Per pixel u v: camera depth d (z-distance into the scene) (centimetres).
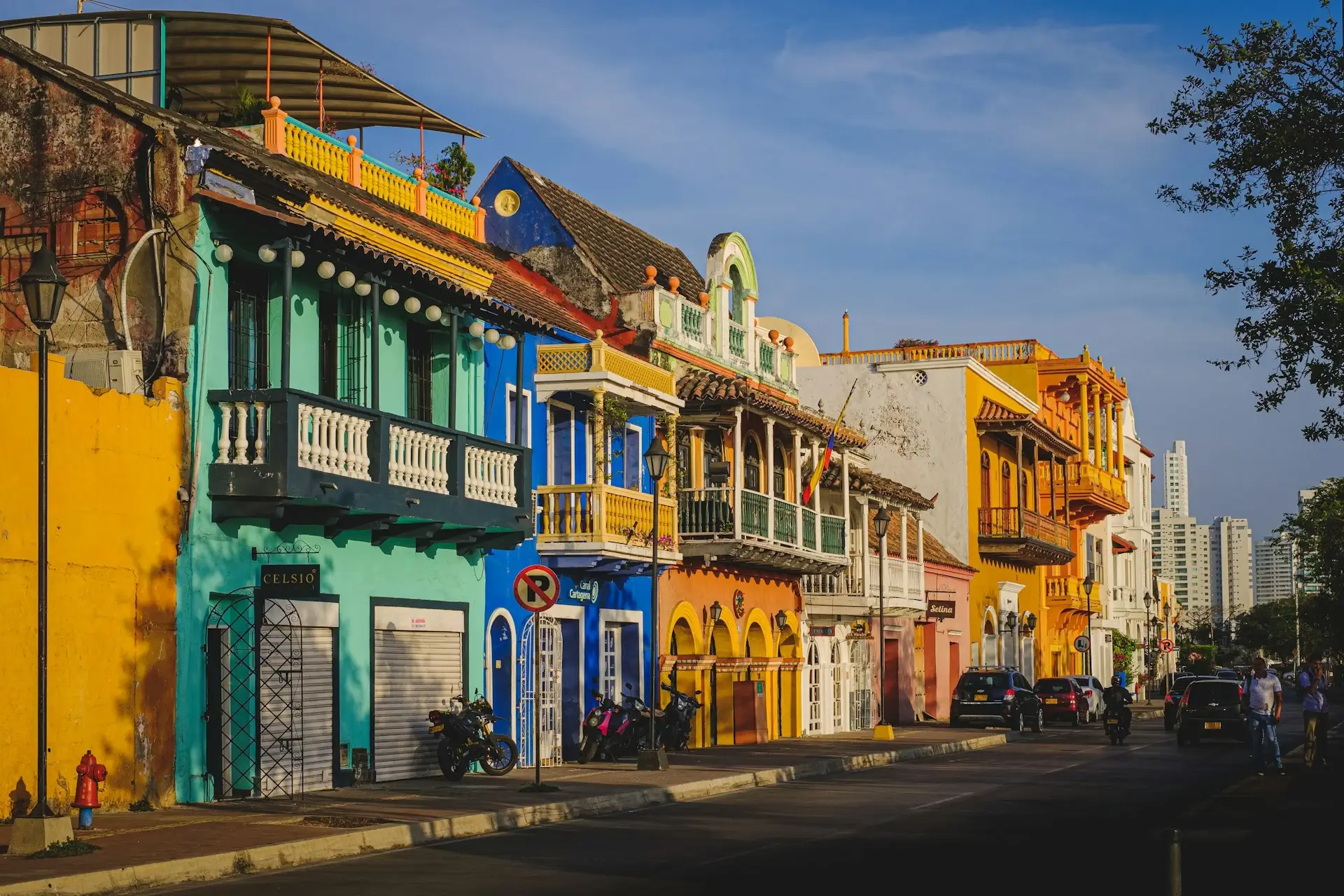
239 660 1978
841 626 4272
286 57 2447
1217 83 1967
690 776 2434
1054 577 6412
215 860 1397
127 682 1808
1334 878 1366
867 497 4116
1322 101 1928
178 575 1895
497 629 2642
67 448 1745
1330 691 13212
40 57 2003
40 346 1436
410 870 1438
